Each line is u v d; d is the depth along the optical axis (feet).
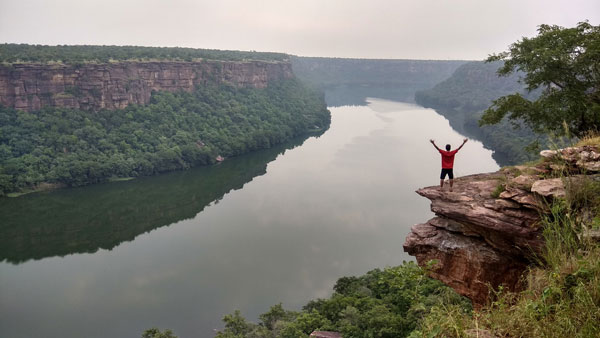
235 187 311.47
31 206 269.23
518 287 38.63
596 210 29.55
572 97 78.84
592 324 20.03
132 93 429.79
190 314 152.66
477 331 22.09
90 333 142.31
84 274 183.32
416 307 29.86
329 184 313.32
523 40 89.66
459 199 42.04
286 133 503.20
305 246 205.67
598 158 35.86
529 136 392.68
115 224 241.55
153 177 342.44
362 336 102.01
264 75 642.63
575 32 80.28
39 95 368.48
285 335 116.37
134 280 177.27
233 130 469.16
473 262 41.47
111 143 369.30
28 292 168.96
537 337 21.27
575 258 25.13
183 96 491.31
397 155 406.00
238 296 163.02
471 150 410.72
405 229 224.53
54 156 335.67
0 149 324.19
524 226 36.35
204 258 195.42
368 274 152.87
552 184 34.58
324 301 138.41
